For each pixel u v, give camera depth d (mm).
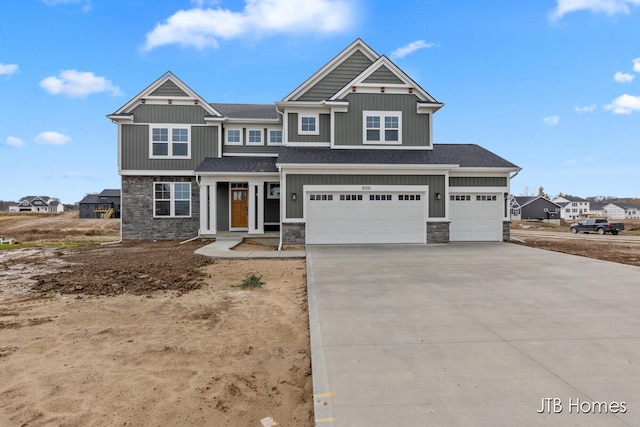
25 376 3799
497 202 15352
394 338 4500
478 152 16953
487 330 4742
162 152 17234
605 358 3879
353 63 17188
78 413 3182
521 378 3455
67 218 59188
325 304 5988
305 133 16219
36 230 32000
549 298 6258
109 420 3100
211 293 7258
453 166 14086
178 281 8172
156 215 17203
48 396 3432
